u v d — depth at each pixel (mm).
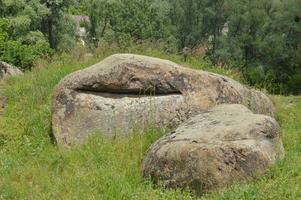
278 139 6762
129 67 8258
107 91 8320
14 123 8977
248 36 41750
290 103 10961
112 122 8094
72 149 7812
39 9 32375
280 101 10633
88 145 7727
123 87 8242
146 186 6363
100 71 8234
